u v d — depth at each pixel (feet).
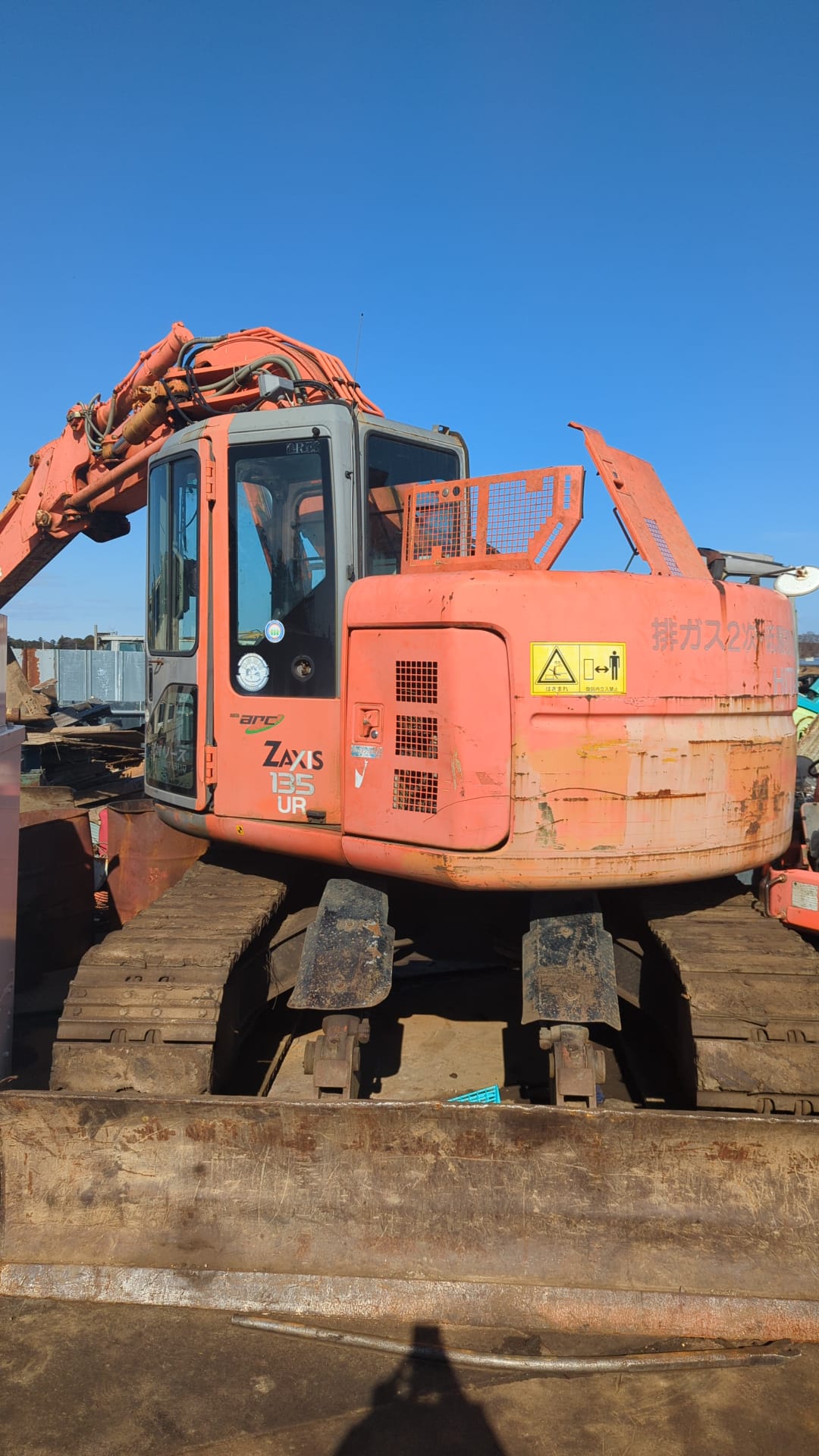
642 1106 13.65
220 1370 8.80
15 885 14.33
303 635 12.67
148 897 20.44
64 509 23.67
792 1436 8.13
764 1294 9.29
